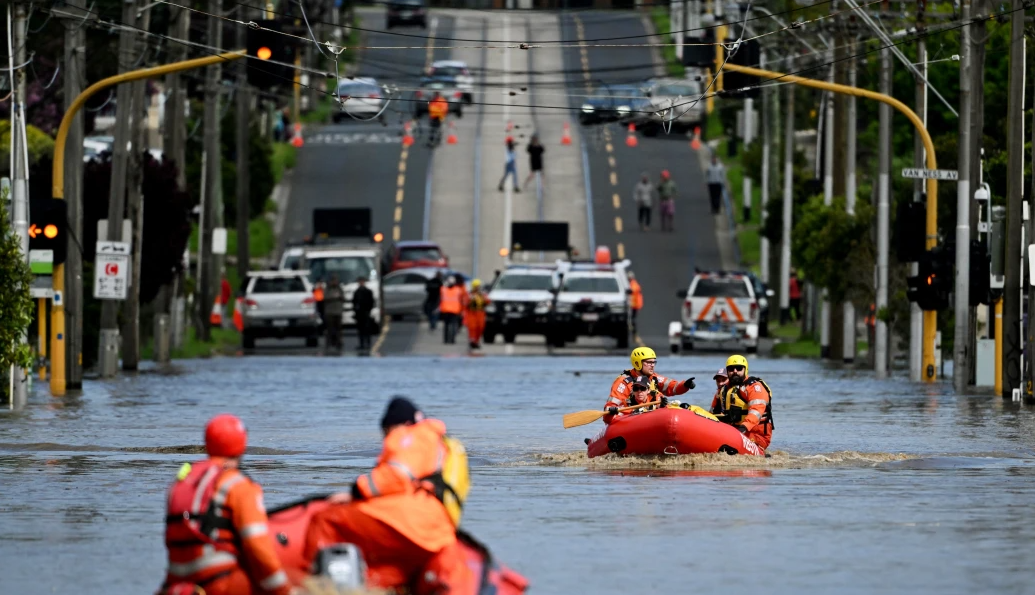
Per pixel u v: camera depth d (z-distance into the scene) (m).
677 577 37.53
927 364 126.06
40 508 50.72
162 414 91.12
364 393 108.62
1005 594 35.31
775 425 83.00
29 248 103.12
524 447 70.94
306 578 30.52
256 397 105.00
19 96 99.12
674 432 62.75
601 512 48.72
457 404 98.12
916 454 67.56
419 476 31.92
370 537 31.44
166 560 40.56
